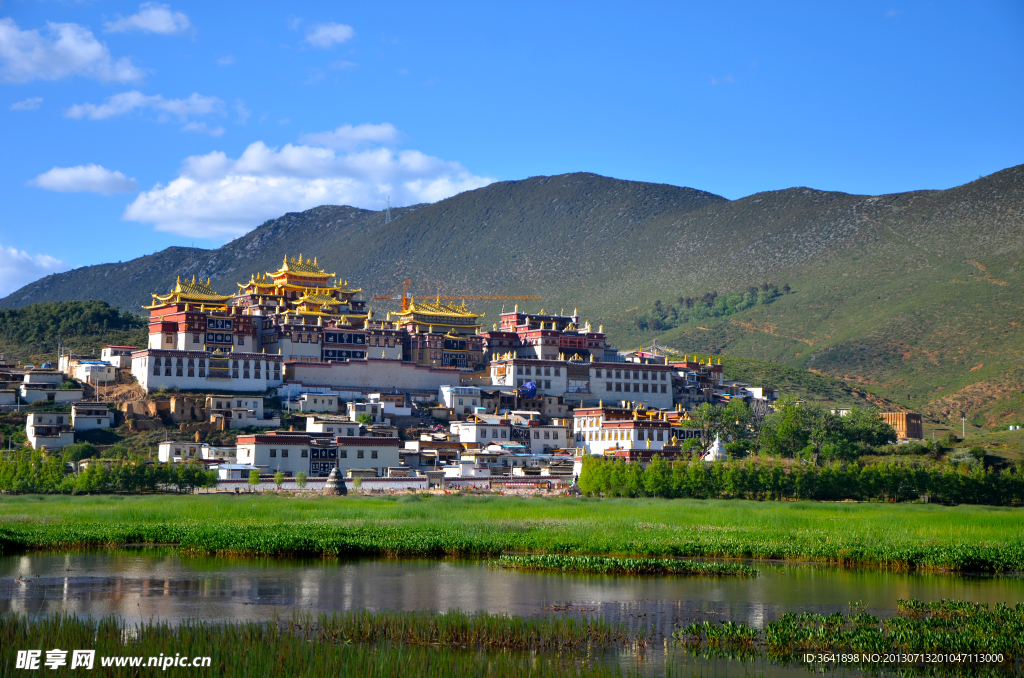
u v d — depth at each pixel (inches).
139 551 6102.4
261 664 3117.6
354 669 3090.6
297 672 3073.3
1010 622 3978.8
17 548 6117.1
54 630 3440.0
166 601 4475.9
